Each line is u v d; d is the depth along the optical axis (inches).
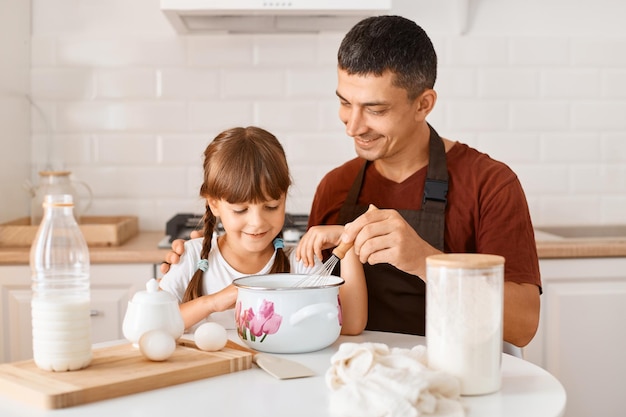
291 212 123.8
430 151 73.6
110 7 122.2
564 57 124.7
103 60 122.5
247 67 122.7
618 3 125.0
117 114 123.1
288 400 44.8
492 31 123.9
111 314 101.1
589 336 103.5
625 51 125.2
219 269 70.9
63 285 50.8
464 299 45.5
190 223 111.4
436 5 123.3
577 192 126.4
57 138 123.1
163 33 122.5
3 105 112.3
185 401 44.8
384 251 57.5
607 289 103.5
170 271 72.0
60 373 47.7
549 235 113.2
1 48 111.2
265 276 60.0
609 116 125.9
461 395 45.6
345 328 62.3
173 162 123.9
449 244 73.0
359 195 77.1
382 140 69.7
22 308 101.0
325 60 123.0
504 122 124.9
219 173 66.1
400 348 54.6
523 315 66.3
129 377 46.4
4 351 101.0
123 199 124.3
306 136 123.7
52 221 51.3
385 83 67.0
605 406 104.2
